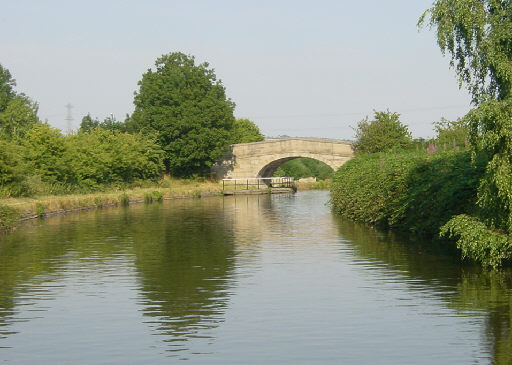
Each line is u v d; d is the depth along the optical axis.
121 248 28.28
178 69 89.00
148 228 37.09
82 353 13.45
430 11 21.12
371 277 20.78
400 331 14.58
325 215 46.38
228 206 58.06
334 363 12.62
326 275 21.30
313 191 94.31
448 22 20.80
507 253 20.86
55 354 13.42
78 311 16.83
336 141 87.81
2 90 101.19
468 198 25.72
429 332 14.44
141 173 79.44
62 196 54.75
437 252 25.62
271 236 32.59
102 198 57.78
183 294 18.69
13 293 19.00
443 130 55.78
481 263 22.31
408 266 22.56
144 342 14.12
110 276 21.53
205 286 19.78
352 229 35.28
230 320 15.79
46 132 57.53
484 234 19.92
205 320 15.82
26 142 56.75
